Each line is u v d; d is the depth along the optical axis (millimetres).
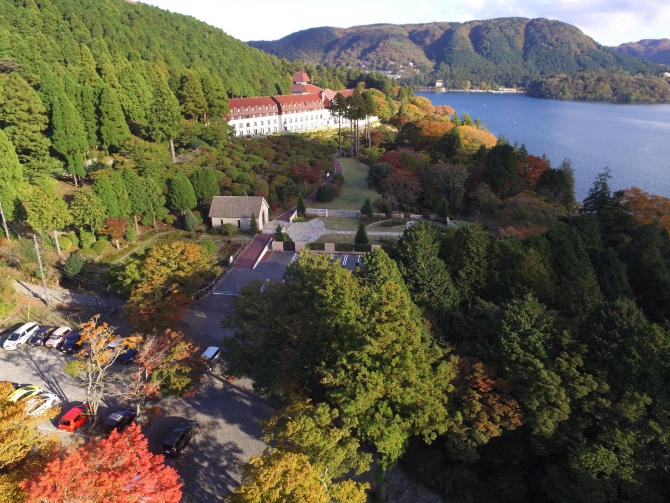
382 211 90688
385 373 31156
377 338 31812
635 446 29953
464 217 87812
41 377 44312
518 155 95500
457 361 34750
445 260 46125
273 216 92312
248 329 41031
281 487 24906
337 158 130750
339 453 28000
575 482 31156
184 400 42500
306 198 101438
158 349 40031
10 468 26188
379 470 32656
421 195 95688
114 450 24594
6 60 97688
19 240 61750
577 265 47719
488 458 35375
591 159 172500
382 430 30062
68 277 61531
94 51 130750
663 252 54344
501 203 84000
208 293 61281
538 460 34938
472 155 105188
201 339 51156
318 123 175000
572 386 31781
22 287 58875
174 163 98062
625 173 152125
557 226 52406
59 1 163875
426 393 31312
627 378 32125
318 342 34562
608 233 67812
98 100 91562
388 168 95188
